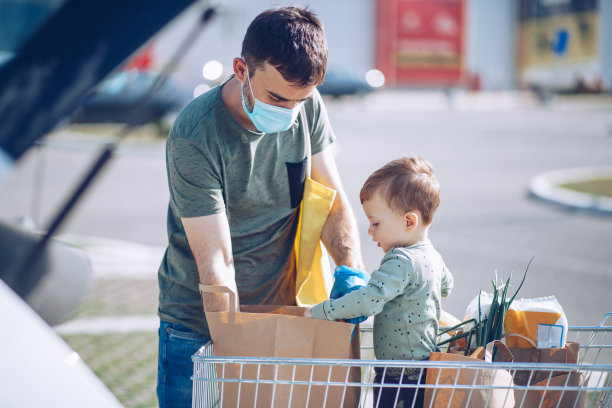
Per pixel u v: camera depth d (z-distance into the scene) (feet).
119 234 29.27
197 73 72.79
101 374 15.19
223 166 7.72
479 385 7.06
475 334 8.33
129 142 54.44
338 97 108.88
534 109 103.91
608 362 14.38
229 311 7.29
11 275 16.25
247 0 83.15
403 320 7.83
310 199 8.48
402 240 7.94
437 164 51.16
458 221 32.86
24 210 32.27
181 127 7.60
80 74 12.10
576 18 146.41
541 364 6.98
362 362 6.86
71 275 17.40
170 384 8.42
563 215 34.73
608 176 45.73
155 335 17.78
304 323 7.26
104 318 19.01
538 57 151.53
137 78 62.23
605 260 25.66
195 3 12.20
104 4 12.12
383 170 7.94
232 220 8.19
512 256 26.20
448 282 8.64
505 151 58.59
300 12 7.27
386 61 141.28
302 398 7.36
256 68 7.10
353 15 138.41
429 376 7.40
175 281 8.30
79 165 46.24
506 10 151.43
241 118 7.70
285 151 8.18
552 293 21.38
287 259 8.70
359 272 7.92
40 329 5.32
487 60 151.53
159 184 41.52
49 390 4.98
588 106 109.81
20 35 12.10
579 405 7.91
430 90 146.41
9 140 11.96
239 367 7.31
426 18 143.33
